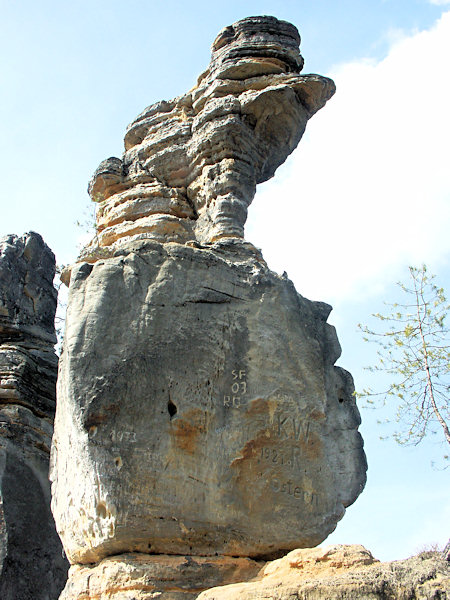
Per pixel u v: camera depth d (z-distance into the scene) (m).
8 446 21.41
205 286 17.44
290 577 13.74
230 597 12.92
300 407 17.30
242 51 21.77
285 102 20.92
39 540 20.75
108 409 15.59
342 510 17.08
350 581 12.52
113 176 22.09
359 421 18.34
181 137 21.95
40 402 23.03
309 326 18.38
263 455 16.66
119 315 16.50
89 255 20.61
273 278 18.33
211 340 17.00
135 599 14.30
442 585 12.05
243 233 20.16
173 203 21.25
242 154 20.97
